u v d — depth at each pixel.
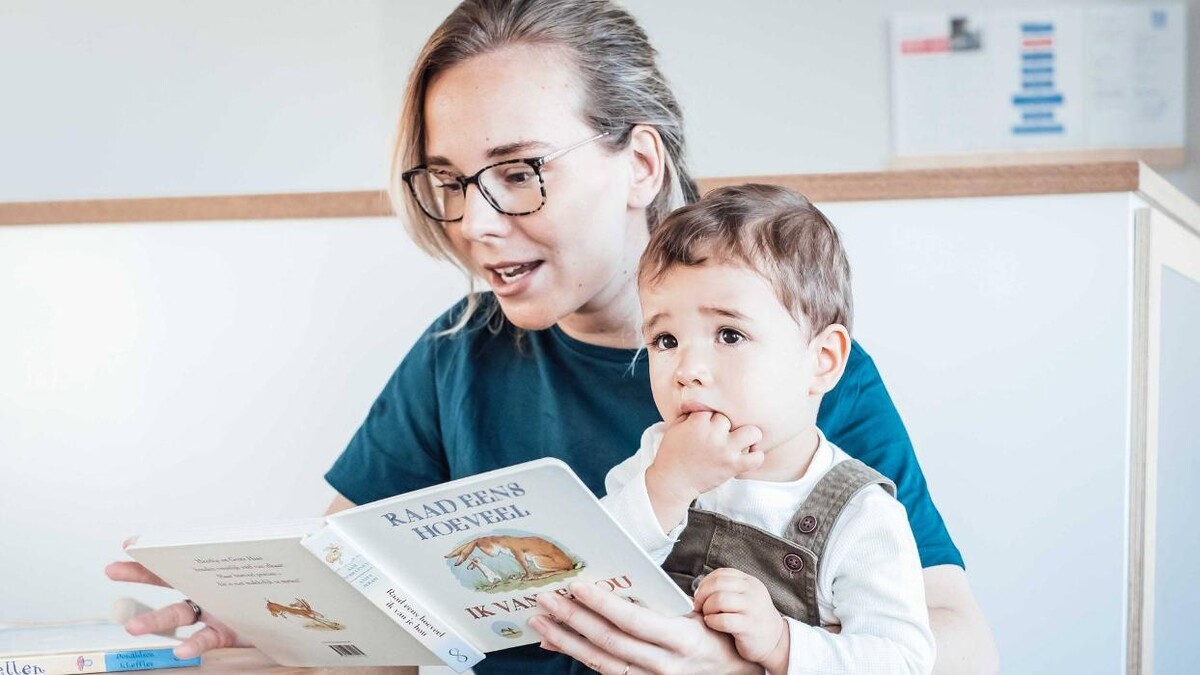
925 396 1.47
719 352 1.08
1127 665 1.46
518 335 1.47
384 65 3.67
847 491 1.10
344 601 1.01
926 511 1.29
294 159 3.68
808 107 3.75
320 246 1.59
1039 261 1.44
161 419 1.62
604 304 1.37
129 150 3.65
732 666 1.01
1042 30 3.70
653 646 0.98
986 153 3.73
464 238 1.31
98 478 1.63
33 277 1.64
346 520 0.94
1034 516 1.45
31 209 1.63
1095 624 1.44
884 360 1.47
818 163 3.76
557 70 1.27
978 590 1.46
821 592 1.09
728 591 1.00
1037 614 1.45
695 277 1.09
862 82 3.74
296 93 3.67
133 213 1.62
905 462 1.31
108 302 1.62
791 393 1.09
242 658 1.15
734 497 1.13
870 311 1.47
